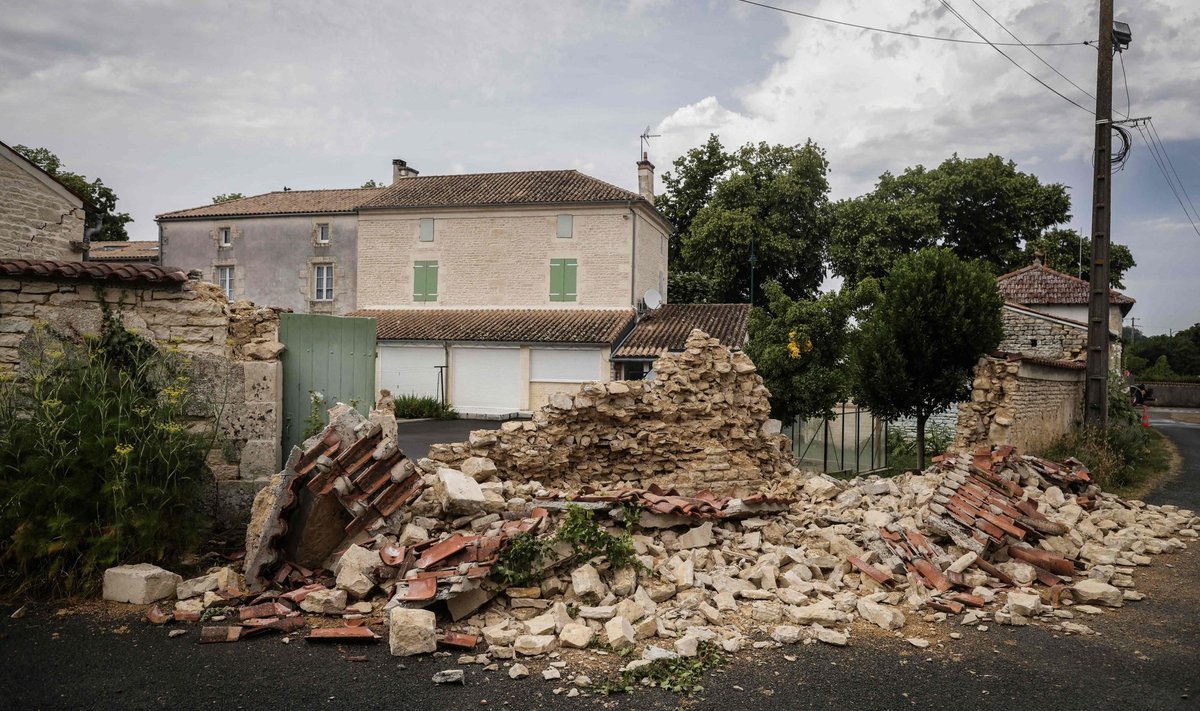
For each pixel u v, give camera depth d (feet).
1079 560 25.84
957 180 121.39
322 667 16.35
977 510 26.04
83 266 25.09
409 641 17.01
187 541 23.31
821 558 23.94
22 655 16.75
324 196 114.42
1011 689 15.80
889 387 50.55
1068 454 51.29
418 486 23.94
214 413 26.76
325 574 22.09
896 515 27.66
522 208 98.02
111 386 23.73
